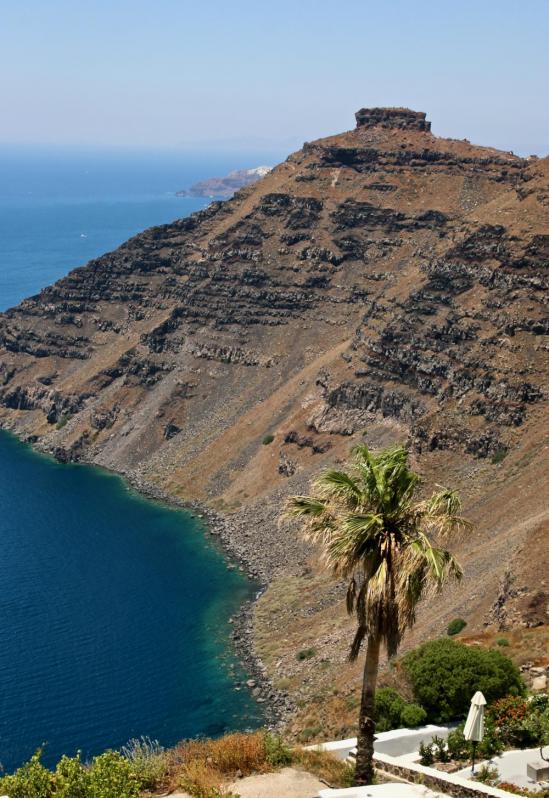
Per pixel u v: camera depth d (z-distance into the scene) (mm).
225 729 103688
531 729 53188
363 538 36781
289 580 152000
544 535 104500
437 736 57594
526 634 85188
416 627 109562
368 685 38531
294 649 124125
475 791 43125
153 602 145125
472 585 112000
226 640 131250
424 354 189250
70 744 100375
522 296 182500
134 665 121875
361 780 39562
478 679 64562
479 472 157125
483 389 172250
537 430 158250
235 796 39125
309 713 96750
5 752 98250
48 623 136250
